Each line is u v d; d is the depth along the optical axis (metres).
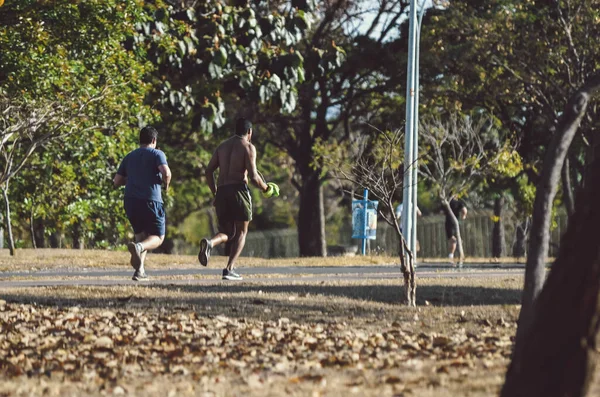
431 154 60.84
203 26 45.75
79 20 38.66
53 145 50.19
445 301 20.89
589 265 8.03
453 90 58.59
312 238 71.62
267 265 34.34
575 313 8.02
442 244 78.12
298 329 15.82
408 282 19.73
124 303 19.12
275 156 84.94
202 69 45.91
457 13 54.16
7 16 37.75
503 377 10.76
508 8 52.97
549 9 53.44
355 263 36.28
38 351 13.51
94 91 41.16
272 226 109.62
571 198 55.41
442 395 9.66
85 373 11.62
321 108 68.12
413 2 39.72
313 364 12.23
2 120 39.53
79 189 57.31
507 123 61.69
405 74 62.91
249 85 46.31
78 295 20.41
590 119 49.47
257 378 10.91
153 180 23.16
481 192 68.50
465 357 12.55
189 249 109.12
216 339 14.62
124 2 39.94
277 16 46.56
